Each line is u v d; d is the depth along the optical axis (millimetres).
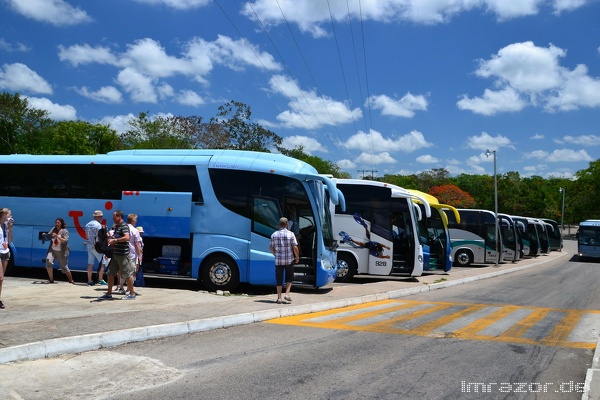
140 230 12688
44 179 15570
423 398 5996
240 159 14695
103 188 15148
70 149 49656
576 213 81062
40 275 16516
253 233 14125
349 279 18422
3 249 10141
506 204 75125
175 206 14461
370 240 18375
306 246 14344
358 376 6773
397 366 7305
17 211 15609
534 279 23109
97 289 13375
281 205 14266
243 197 14320
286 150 55844
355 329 9938
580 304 14758
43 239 15320
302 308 11719
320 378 6648
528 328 10500
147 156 15234
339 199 15492
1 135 54000
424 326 10406
